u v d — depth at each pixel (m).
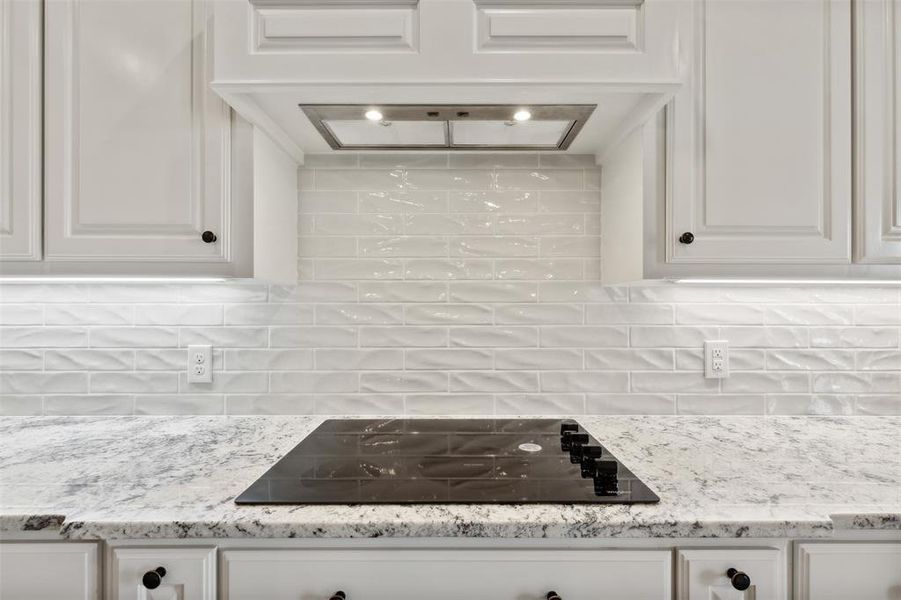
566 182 1.45
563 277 1.45
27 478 0.95
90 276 1.12
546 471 0.98
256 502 0.83
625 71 1.00
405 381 1.45
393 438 1.22
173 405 1.44
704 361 1.44
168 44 1.11
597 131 1.26
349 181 1.45
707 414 1.44
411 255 1.45
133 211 1.11
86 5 1.11
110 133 1.11
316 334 1.45
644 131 1.12
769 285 1.43
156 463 1.03
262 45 1.01
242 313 1.45
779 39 1.11
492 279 1.45
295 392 1.45
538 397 1.45
